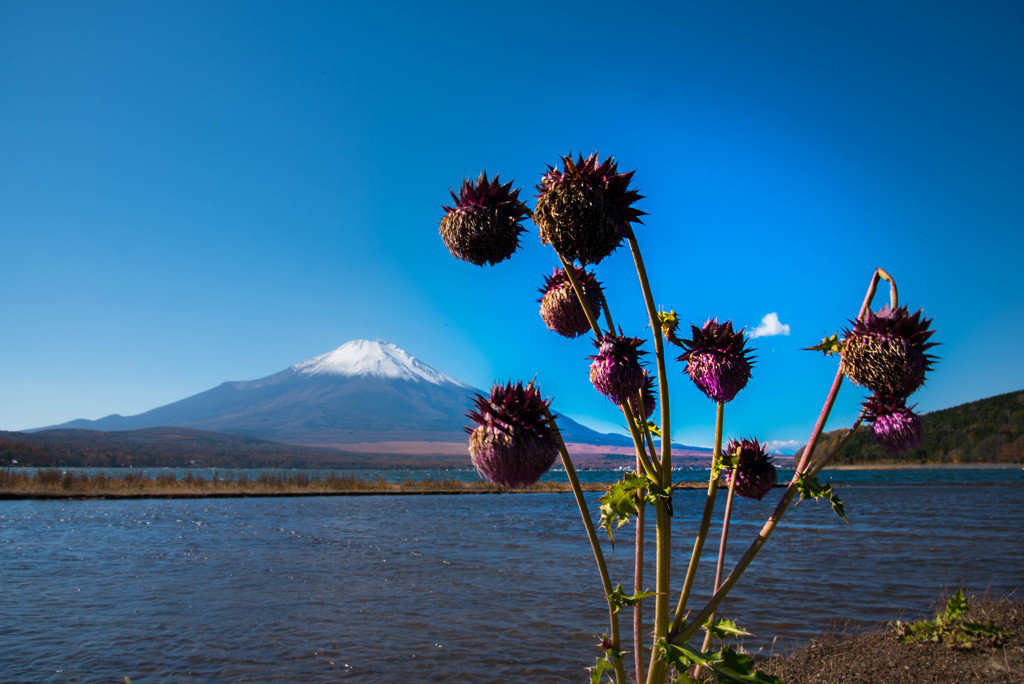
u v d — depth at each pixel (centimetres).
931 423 13475
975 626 796
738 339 248
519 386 217
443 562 1728
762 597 1206
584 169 210
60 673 813
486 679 783
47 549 1905
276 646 929
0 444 12750
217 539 2184
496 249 233
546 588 1372
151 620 1084
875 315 228
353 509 3672
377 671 818
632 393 219
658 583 234
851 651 773
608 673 772
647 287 225
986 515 3183
